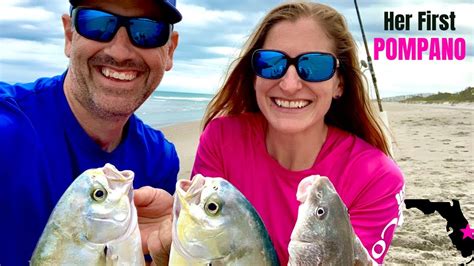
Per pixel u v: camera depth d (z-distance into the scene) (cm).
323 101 68
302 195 56
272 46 68
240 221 52
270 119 69
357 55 74
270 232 69
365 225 66
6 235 62
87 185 50
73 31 64
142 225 60
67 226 50
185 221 51
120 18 63
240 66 77
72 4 63
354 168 68
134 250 50
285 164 71
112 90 65
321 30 68
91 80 64
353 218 67
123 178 51
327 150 71
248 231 52
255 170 71
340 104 77
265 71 68
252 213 53
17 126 64
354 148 70
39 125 66
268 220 70
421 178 192
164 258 56
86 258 49
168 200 60
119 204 50
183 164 205
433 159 229
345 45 72
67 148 67
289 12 68
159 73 67
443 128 358
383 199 67
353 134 75
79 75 64
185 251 51
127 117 67
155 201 59
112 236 50
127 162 71
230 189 53
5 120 63
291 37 67
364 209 67
